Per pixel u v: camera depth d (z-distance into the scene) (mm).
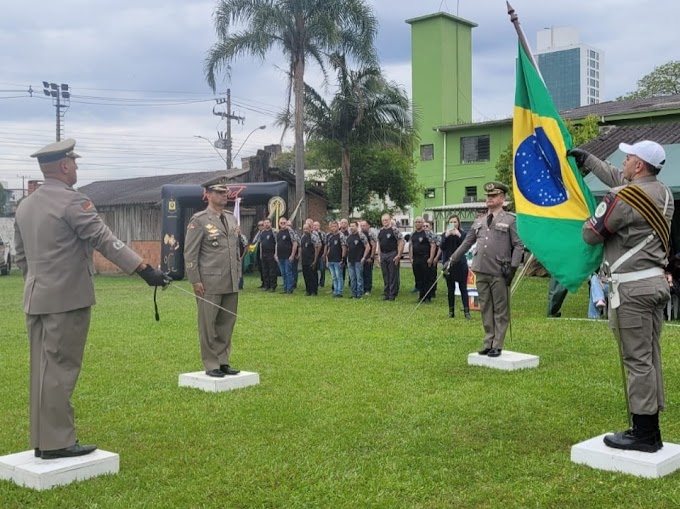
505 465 4996
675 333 10609
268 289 19594
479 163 39125
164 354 9570
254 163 28109
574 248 5969
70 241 4840
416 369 8297
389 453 5301
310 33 25438
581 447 5035
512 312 13828
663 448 4992
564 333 10859
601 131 25234
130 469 5031
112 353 9664
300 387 7473
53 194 4871
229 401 6918
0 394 7348
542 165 6352
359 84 26828
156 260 29484
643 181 4887
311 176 38031
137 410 6648
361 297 17562
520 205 6344
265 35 24938
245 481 4754
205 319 7578
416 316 13500
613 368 8133
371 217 34500
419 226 16125
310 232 18391
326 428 5953
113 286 22016
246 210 26125
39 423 4875
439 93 42562
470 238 8742
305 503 4398
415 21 43562
